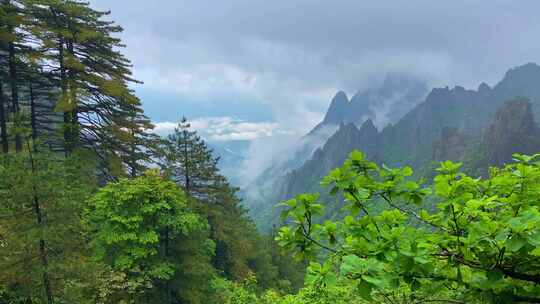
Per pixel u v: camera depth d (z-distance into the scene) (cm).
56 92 2253
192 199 2714
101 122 2353
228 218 3328
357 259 210
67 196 991
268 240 5059
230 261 3034
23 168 923
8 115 2192
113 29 2411
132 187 1490
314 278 235
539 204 231
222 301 1758
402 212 275
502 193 254
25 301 980
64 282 989
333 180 284
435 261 253
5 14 1886
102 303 1252
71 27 2127
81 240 1055
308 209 273
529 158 270
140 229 1480
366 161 292
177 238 1683
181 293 1653
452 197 238
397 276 225
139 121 2545
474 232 211
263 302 1473
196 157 2888
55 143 2152
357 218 280
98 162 2214
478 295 245
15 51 1992
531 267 228
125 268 1443
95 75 2203
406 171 283
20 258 920
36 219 941
